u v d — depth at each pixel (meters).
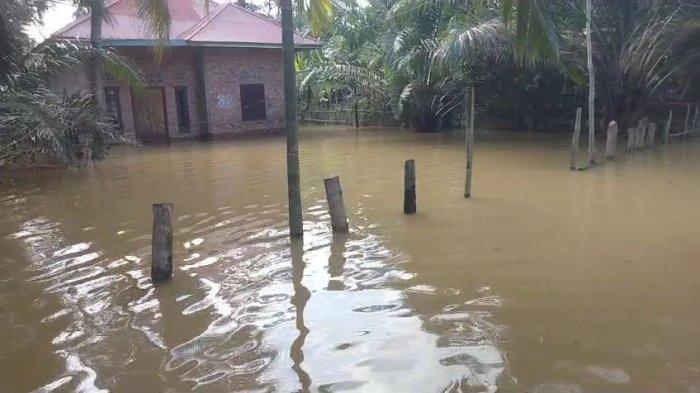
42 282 5.86
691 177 10.72
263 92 23.06
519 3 7.46
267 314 4.89
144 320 4.86
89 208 9.33
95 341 4.50
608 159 13.06
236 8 23.77
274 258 6.40
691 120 17.61
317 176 12.00
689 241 6.60
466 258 6.14
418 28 19.05
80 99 13.98
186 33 20.89
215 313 4.95
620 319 4.53
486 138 19.02
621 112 17.83
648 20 16.17
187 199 9.80
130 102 20.00
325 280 5.66
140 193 10.48
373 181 11.10
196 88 21.50
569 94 19.78
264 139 20.58
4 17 10.67
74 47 13.82
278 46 21.50
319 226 7.74
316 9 9.38
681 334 4.25
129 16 18.88
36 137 12.56
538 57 8.13
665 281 5.32
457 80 19.34
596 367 3.81
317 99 27.38
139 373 3.98
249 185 11.01
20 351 4.38
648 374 3.71
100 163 14.67
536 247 6.48
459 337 4.32
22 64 12.86
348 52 24.86
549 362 3.90
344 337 4.40
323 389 3.68
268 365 4.02
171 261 5.80
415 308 4.89
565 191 9.66
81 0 13.84
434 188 10.16
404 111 22.22
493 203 8.80
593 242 6.63
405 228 7.45
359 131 23.05
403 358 4.04
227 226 7.88
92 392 3.77
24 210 9.35
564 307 4.79
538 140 17.98
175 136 21.16
